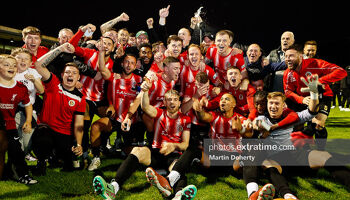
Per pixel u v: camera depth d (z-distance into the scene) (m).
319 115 3.44
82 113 3.05
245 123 2.82
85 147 3.24
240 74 3.51
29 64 3.05
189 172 3.07
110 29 4.20
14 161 2.59
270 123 2.81
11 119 2.67
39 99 3.45
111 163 3.35
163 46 4.76
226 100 2.94
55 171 3.03
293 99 3.57
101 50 3.31
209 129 3.25
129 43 5.55
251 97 3.48
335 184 2.66
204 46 4.80
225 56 3.84
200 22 5.23
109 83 3.48
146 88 2.78
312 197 2.37
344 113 8.34
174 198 2.20
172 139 2.90
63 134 2.95
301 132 2.93
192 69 3.67
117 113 3.46
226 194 2.44
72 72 2.95
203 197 2.37
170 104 2.84
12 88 2.65
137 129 3.47
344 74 3.38
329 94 3.54
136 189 2.56
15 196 2.32
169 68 3.40
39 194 2.37
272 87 4.29
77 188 2.52
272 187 1.92
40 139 2.76
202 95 3.35
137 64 3.97
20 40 17.36
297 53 3.47
